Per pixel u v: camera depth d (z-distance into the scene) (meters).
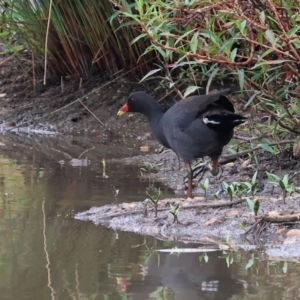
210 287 6.88
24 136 16.27
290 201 9.80
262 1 9.82
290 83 11.41
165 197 10.85
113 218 9.56
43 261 7.70
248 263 7.66
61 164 13.34
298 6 9.52
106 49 16.73
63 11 15.82
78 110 16.94
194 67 14.41
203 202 9.96
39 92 17.89
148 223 9.30
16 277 7.16
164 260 7.77
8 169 12.84
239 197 10.05
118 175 12.45
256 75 10.57
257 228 8.81
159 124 11.41
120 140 15.63
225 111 10.10
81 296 6.62
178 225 9.19
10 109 17.48
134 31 15.59
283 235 8.65
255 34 10.49
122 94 16.86
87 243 8.45
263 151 12.47
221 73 12.07
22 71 18.59
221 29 10.19
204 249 8.23
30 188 11.35
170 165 13.23
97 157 14.03
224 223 9.14
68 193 11.01
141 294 6.70
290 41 9.21
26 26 16.23
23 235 8.73
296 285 6.91
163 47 9.73
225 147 13.34
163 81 14.97
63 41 16.75
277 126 11.51
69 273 7.31
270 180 10.35
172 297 6.58
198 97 10.71
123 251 8.12
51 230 8.98
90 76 17.58
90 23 15.87
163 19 9.62
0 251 8.06
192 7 10.21
